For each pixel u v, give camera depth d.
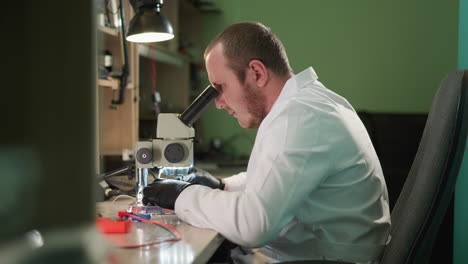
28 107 0.29
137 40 1.65
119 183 1.65
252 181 1.02
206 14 3.99
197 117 1.30
